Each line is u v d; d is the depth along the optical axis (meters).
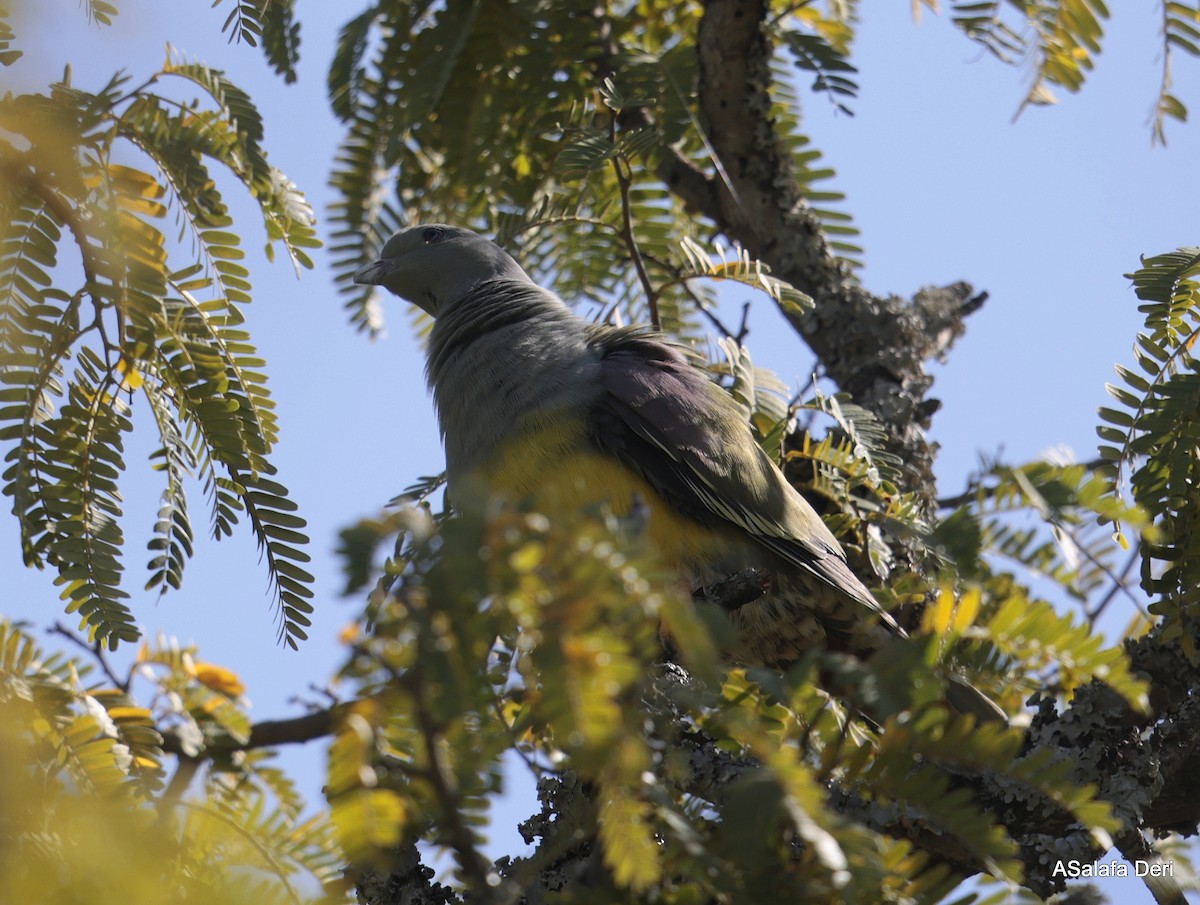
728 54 10.70
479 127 10.29
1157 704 6.85
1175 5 9.23
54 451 6.55
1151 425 6.68
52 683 4.69
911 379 10.47
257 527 6.79
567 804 6.35
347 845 3.90
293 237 6.93
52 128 6.34
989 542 5.02
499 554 3.67
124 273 6.46
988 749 4.62
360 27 9.98
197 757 4.82
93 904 3.91
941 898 4.56
